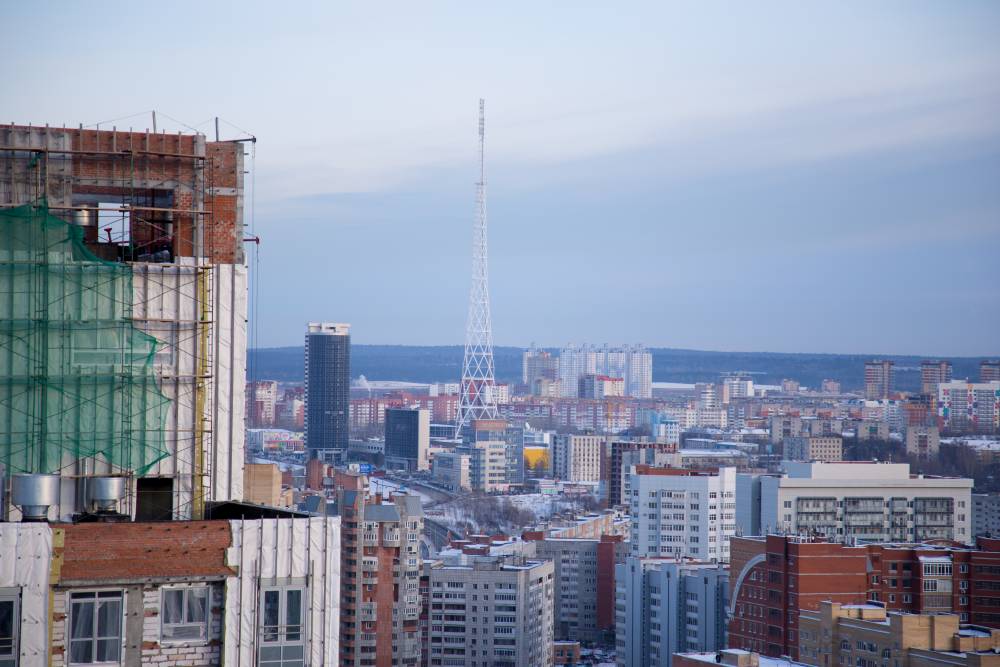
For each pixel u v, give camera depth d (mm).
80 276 116500
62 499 114625
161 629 91562
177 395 120500
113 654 90188
